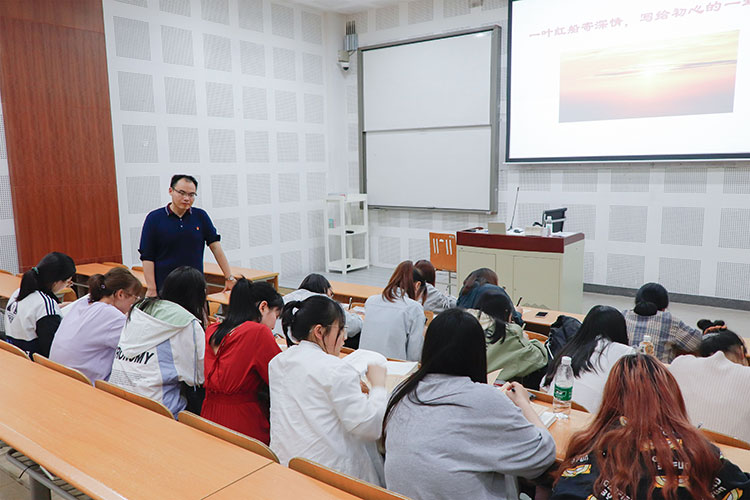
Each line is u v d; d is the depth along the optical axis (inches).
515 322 118.3
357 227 351.9
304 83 331.3
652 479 47.9
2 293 169.8
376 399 73.7
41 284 119.9
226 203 295.0
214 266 239.3
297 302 79.2
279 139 319.3
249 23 298.7
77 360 101.2
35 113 220.2
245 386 87.0
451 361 63.5
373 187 356.8
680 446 49.2
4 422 74.2
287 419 72.9
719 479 49.0
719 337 93.9
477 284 125.6
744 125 236.8
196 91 277.0
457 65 311.1
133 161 255.6
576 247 212.7
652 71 254.5
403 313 123.2
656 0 249.9
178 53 268.5
